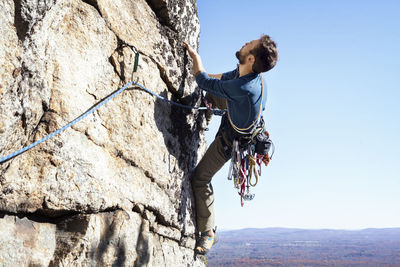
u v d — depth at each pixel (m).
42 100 2.23
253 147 3.61
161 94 3.56
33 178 2.18
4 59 1.89
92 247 2.50
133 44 3.12
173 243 3.84
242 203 3.59
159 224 3.57
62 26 2.43
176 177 3.80
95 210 2.61
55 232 2.45
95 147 2.63
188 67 4.02
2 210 2.05
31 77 2.10
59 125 2.31
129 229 2.87
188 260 4.13
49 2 2.08
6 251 2.06
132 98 3.08
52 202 2.29
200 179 4.11
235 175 3.54
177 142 3.87
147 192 3.25
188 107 3.85
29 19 1.98
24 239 2.20
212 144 3.97
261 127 3.59
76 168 2.43
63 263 2.33
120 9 3.03
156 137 3.43
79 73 2.53
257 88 3.39
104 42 2.80
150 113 3.35
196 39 4.31
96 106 2.51
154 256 3.37
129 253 2.85
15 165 2.10
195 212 4.25
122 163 2.95
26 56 2.04
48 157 2.26
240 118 3.46
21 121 2.08
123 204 2.90
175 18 3.72
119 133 2.90
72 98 2.44
